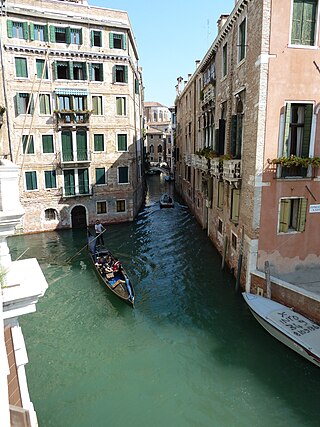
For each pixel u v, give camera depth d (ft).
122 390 29.25
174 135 155.74
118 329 37.88
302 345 29.73
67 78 73.41
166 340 35.65
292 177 38.45
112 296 44.39
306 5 35.53
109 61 76.02
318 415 25.99
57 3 69.41
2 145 69.56
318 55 36.35
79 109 74.74
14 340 16.96
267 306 35.73
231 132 45.47
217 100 57.82
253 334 35.70
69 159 76.13
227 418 26.13
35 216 75.36
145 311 41.32
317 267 41.75
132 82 84.07
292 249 40.55
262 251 39.96
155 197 128.36
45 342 35.83
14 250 64.49
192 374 30.71
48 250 64.44
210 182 63.46
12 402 17.17
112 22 73.92
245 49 41.04
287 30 35.47
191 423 25.89
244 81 41.88
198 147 80.79
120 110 79.56
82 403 28.02
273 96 36.47
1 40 65.92
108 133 79.25
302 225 40.09
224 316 39.45
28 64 69.41
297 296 34.50
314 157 37.68
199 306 41.91
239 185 43.50
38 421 26.32
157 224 83.61
